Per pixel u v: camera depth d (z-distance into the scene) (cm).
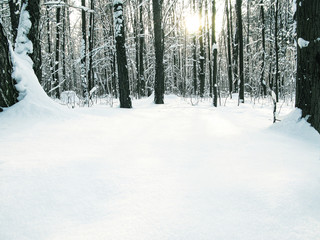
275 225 136
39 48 573
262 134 391
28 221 143
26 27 541
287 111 756
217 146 316
